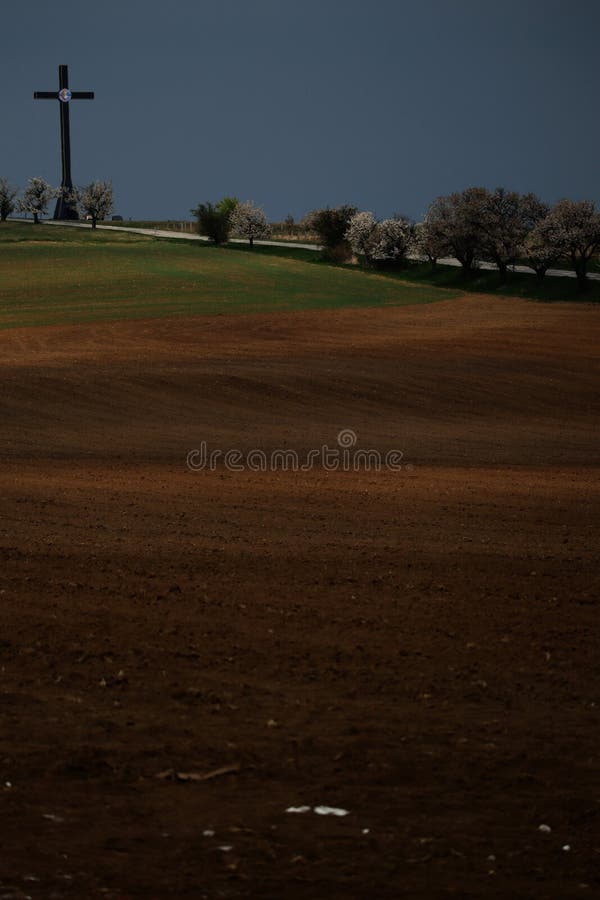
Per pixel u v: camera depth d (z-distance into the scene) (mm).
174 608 38344
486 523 57125
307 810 21656
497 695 30203
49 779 22891
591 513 61406
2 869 17938
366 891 17812
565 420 110750
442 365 139125
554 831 20938
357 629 36375
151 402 110625
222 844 19672
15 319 188625
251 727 27000
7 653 32688
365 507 61062
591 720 28297
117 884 17578
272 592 40875
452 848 19922
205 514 57562
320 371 130375
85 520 54969
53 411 104625
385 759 24906
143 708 28266
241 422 103375
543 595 41656
